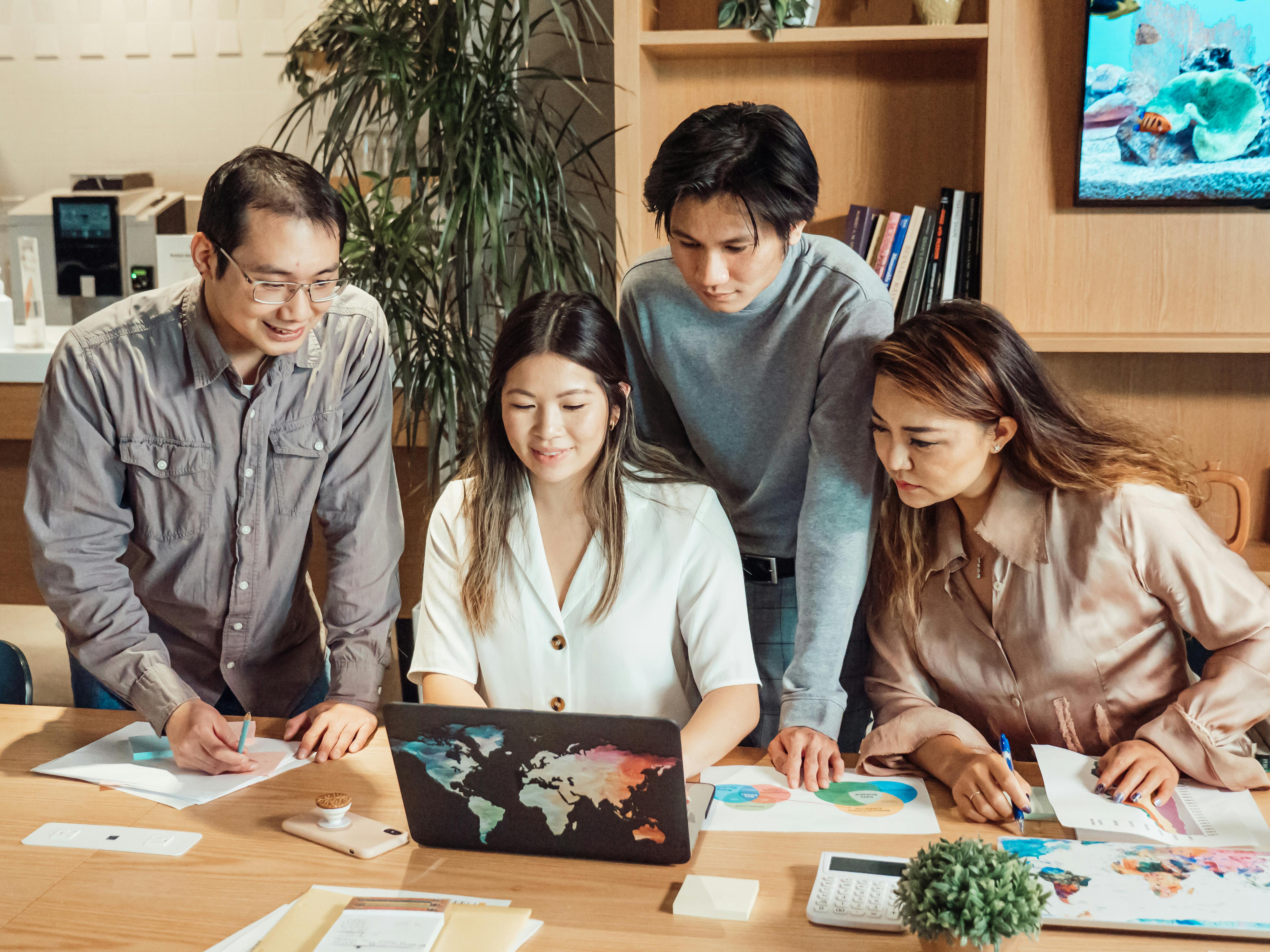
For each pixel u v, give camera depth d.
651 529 1.53
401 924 1.11
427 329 2.80
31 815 1.41
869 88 2.78
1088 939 1.10
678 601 1.54
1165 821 1.31
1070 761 1.44
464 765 1.26
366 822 1.37
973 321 1.46
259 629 1.88
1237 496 2.75
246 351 1.71
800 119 2.81
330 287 1.56
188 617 1.87
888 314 1.65
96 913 1.18
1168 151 2.71
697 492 1.56
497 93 2.78
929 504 1.51
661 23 2.84
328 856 1.30
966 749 1.43
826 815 1.37
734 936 1.12
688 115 2.86
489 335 3.13
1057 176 2.80
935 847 1.05
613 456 1.52
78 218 3.79
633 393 1.88
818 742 1.48
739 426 1.79
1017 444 1.50
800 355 1.68
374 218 2.93
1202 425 2.89
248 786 1.49
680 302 1.75
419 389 2.80
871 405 1.60
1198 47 2.65
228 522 1.80
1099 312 2.83
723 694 1.49
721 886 1.20
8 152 4.08
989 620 1.57
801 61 2.79
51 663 3.63
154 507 1.77
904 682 1.61
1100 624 1.50
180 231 3.97
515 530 1.54
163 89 3.96
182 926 1.16
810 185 1.50
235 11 3.87
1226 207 2.75
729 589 1.52
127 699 1.65
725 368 1.76
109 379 1.69
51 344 3.53
